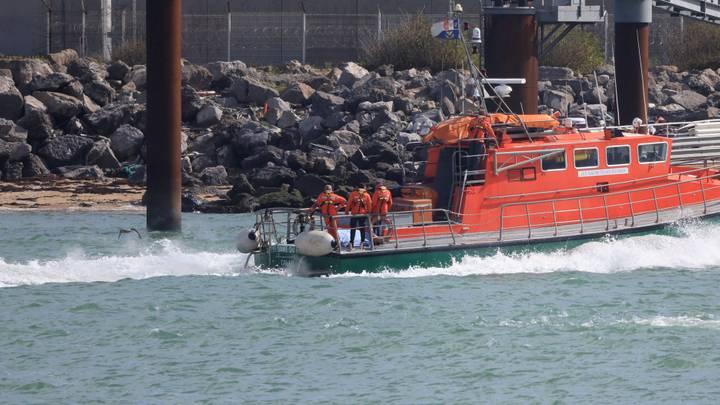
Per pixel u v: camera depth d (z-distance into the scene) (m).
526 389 62.44
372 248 84.81
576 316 76.00
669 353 68.06
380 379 64.19
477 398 61.09
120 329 74.12
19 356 68.62
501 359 67.50
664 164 93.19
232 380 64.12
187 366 66.69
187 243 108.81
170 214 116.81
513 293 81.69
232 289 83.94
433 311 77.06
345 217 86.19
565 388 62.50
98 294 83.06
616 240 89.69
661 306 78.44
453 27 91.25
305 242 84.19
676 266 90.38
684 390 61.91
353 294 81.31
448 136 88.12
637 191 91.56
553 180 89.62
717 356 67.44
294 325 74.44
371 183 138.00
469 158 89.19
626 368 65.69
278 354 68.75
